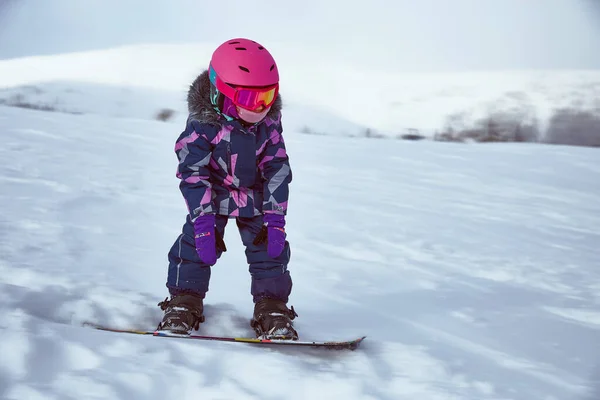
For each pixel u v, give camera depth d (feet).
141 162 29.91
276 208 9.59
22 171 23.86
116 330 9.05
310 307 12.10
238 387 7.49
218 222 9.76
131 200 20.85
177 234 17.22
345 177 32.83
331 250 17.44
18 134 34.12
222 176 9.46
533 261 18.16
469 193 31.14
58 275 11.76
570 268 17.60
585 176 38.86
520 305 13.03
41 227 15.94
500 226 23.58
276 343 8.70
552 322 11.87
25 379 7.01
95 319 9.92
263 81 8.76
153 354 8.11
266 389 7.64
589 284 15.78
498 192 32.12
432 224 22.63
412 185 32.09
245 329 10.12
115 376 7.30
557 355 10.12
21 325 8.32
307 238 18.71
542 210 28.07
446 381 8.57
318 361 8.80
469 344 10.32
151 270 13.30
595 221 26.45
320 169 34.86
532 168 40.47
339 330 10.51
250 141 9.29
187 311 9.52
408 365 8.95
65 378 7.11
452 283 14.78
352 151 43.57
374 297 13.10
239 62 8.77
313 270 15.12
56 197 19.88
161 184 24.54
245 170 9.36
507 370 9.25
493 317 12.00
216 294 12.30
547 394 8.47
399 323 11.23
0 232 15.03
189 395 7.22
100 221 17.56
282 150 9.66
